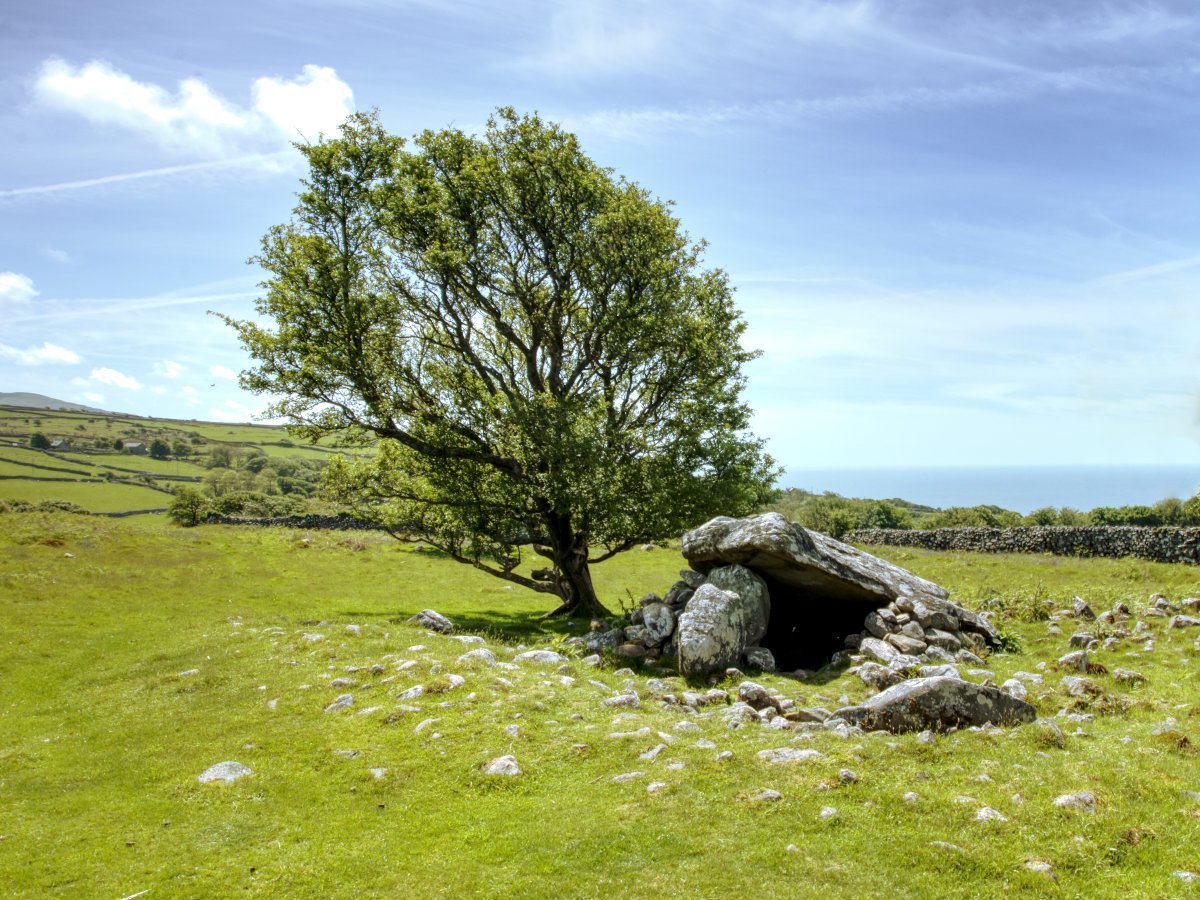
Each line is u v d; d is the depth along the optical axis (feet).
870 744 39.52
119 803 38.73
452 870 30.63
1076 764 36.22
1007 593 98.07
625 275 102.53
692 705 53.31
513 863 30.81
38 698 61.36
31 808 38.60
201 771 42.14
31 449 444.14
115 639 80.59
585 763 40.34
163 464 461.37
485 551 105.19
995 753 38.32
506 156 100.68
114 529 150.51
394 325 100.73
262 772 41.32
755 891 27.50
